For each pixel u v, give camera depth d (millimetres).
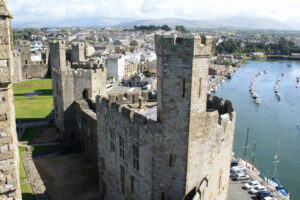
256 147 91250
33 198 46125
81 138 66875
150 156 35312
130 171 40469
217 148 37250
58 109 73312
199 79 31172
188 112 31391
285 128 110125
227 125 38188
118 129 41844
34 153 64688
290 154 86875
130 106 47469
